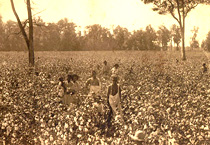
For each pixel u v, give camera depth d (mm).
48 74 12812
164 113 5844
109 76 13305
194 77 11836
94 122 6000
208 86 9883
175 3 26703
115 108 6605
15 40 51375
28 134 5262
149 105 6316
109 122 6195
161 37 55625
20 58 28344
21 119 5781
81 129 4902
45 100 7570
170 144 4137
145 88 9211
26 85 9414
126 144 4352
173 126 5324
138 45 63875
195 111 6148
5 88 9141
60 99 7746
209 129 4672
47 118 6129
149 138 4414
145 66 17453
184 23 26359
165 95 7508
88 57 32281
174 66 17719
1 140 4969
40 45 68500
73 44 68125
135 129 5027
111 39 69250
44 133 4867
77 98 7977
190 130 4953
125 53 44406
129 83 11047
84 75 13656
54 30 66312
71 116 5586
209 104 6789
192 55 31703
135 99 7277
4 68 15992
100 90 8266
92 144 4512
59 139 4652
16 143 5008
